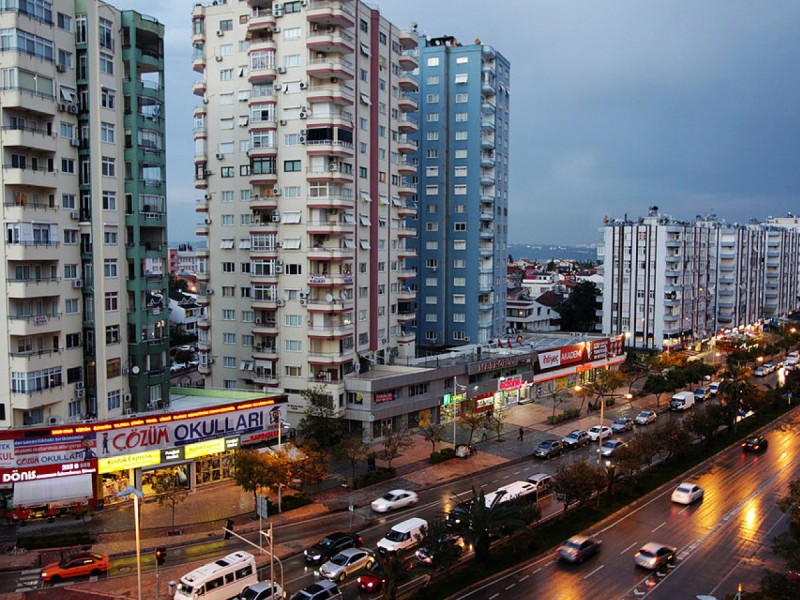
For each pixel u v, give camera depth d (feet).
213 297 261.65
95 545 155.94
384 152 269.44
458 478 208.44
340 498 188.85
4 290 168.76
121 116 191.11
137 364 194.29
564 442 244.01
